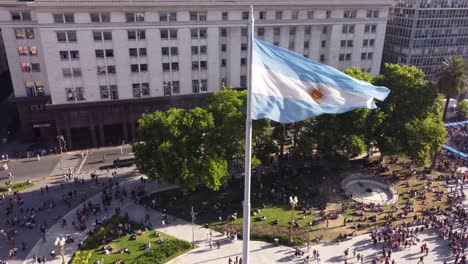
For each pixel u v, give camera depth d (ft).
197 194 249.96
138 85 313.73
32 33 305.32
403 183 269.44
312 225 220.64
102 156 304.09
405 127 268.62
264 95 86.48
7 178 269.85
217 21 311.47
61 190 255.09
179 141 226.38
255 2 313.32
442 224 221.25
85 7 280.72
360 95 88.33
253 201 242.58
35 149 314.55
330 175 276.41
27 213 228.43
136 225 217.77
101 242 203.41
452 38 430.20
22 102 316.19
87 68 297.74
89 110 308.19
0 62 407.23
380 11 354.74
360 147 255.29
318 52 350.64
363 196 253.24
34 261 189.98
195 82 326.03
